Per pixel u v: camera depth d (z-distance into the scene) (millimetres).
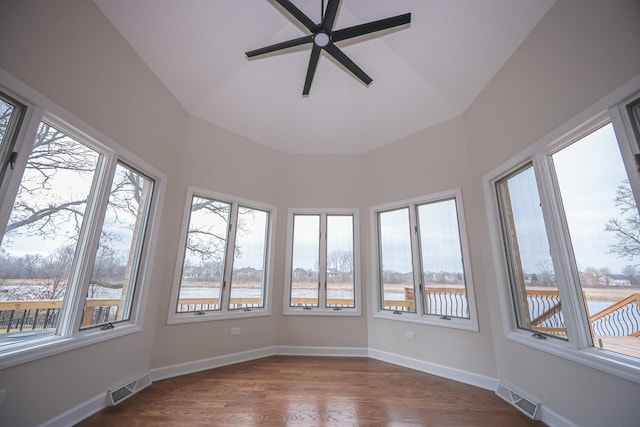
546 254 2297
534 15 2285
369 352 3867
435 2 2662
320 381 2914
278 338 3953
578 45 1938
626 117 1644
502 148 2729
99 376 2254
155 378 2881
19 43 1675
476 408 2348
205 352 3293
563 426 1955
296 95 3984
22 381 1698
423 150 3791
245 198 3980
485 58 2818
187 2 2547
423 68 3305
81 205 2191
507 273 2746
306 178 4461
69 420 1965
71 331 2035
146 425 2000
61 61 1929
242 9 2818
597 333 1884
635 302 1665
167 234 3162
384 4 2840
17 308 1766
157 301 2990
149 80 2842
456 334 3119
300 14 2238
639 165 1577
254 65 3486
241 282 3834
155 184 3031
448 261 3398
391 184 4078
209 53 3090
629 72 1611
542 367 2201
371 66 3531
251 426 2020
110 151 2373
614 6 1708
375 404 2398
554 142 2133
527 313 2518
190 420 2084
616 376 1640
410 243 3789
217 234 3678
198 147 3604
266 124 4156
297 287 4184
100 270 2373
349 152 4500
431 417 2184
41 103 1782
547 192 2215
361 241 4242
